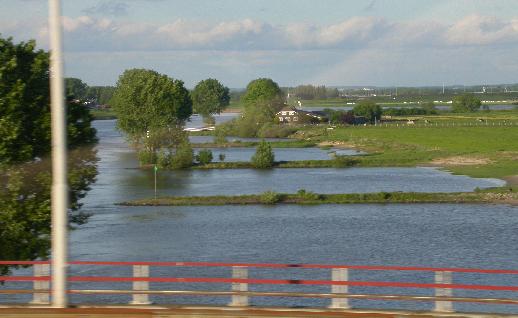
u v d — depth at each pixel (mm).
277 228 73500
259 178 122062
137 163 146375
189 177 125375
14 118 34969
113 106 166000
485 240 65250
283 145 189375
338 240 66000
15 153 35094
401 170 132250
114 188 108312
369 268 23359
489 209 86438
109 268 52500
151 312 22969
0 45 36219
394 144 178875
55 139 21828
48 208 35219
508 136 191625
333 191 103125
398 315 22641
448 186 106562
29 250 35125
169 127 150125
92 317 22656
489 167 132250
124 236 67938
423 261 56250
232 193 102125
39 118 36281
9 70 35469
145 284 24359
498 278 49750
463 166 135375
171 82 171875
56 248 22234
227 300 43250
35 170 36062
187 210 87688
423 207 89125
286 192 102188
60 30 21531
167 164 140500
